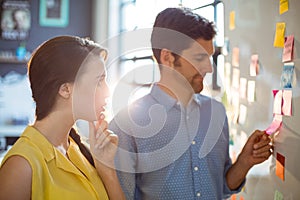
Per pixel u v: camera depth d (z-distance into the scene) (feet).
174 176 5.03
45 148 4.18
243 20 6.33
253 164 5.48
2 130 15.21
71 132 4.83
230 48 6.90
